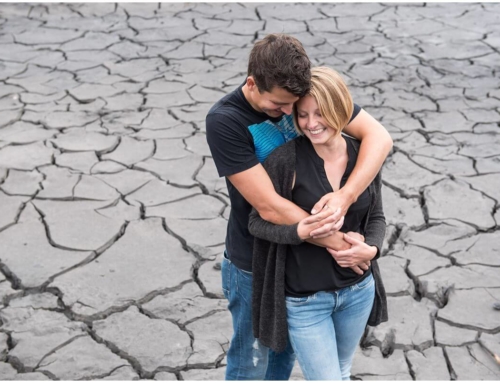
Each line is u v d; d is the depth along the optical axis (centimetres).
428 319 348
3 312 349
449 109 587
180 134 540
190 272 383
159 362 321
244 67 669
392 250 404
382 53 704
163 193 460
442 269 386
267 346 239
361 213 234
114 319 347
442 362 322
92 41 730
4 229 418
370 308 243
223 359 323
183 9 827
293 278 229
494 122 564
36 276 376
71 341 332
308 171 226
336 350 234
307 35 749
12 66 666
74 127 549
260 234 225
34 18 793
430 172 489
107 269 383
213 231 420
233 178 223
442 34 756
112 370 315
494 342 332
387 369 318
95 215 433
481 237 415
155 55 696
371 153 229
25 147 516
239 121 220
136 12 816
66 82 632
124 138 532
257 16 805
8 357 322
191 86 627
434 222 431
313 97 210
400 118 570
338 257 224
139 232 418
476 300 361
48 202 446
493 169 493
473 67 672
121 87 623
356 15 810
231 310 255
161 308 355
